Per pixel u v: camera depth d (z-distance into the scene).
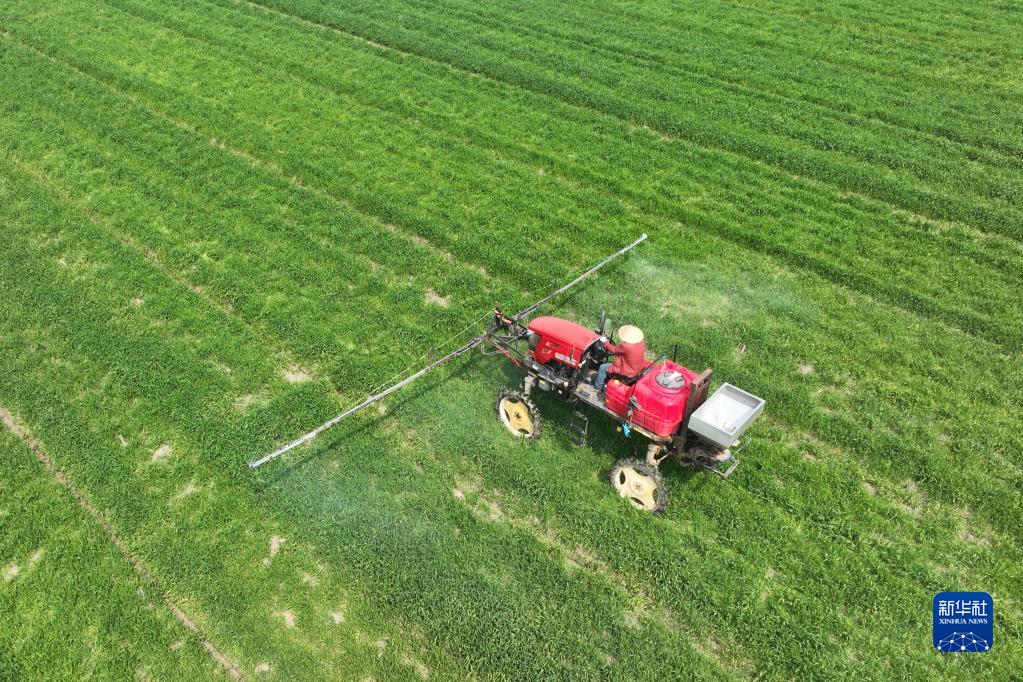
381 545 11.12
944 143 21.25
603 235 18.00
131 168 20.80
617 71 25.67
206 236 18.25
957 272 16.55
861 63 25.89
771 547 10.98
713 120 22.72
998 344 14.70
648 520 11.39
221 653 10.02
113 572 10.95
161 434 13.07
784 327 15.25
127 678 9.70
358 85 24.89
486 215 18.73
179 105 23.83
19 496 12.08
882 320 15.31
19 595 10.67
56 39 28.38
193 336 15.32
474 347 14.72
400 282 16.69
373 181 20.14
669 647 9.80
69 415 13.49
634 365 11.18
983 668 9.47
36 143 22.06
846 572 10.66
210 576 10.83
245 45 27.95
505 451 12.55
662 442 11.23
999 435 12.59
